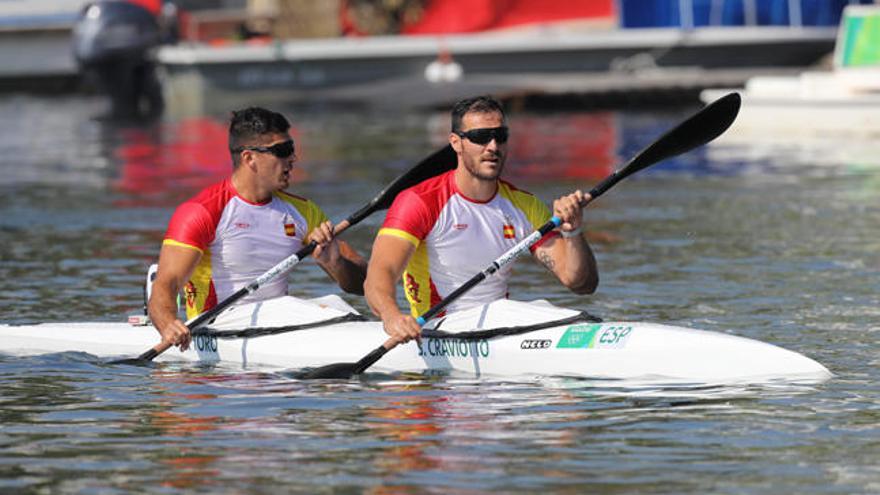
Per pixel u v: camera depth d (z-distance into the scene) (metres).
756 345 27.75
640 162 29.70
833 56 119.94
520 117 111.62
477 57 119.50
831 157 73.94
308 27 133.12
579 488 20.61
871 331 32.12
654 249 45.53
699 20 119.94
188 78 122.56
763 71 119.94
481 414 24.89
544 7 124.19
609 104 119.88
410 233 28.30
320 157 80.25
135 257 44.84
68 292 38.72
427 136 93.69
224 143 91.19
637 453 22.33
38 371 29.20
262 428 24.11
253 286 30.02
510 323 28.88
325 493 20.50
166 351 31.12
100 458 22.41
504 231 28.89
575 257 28.62
